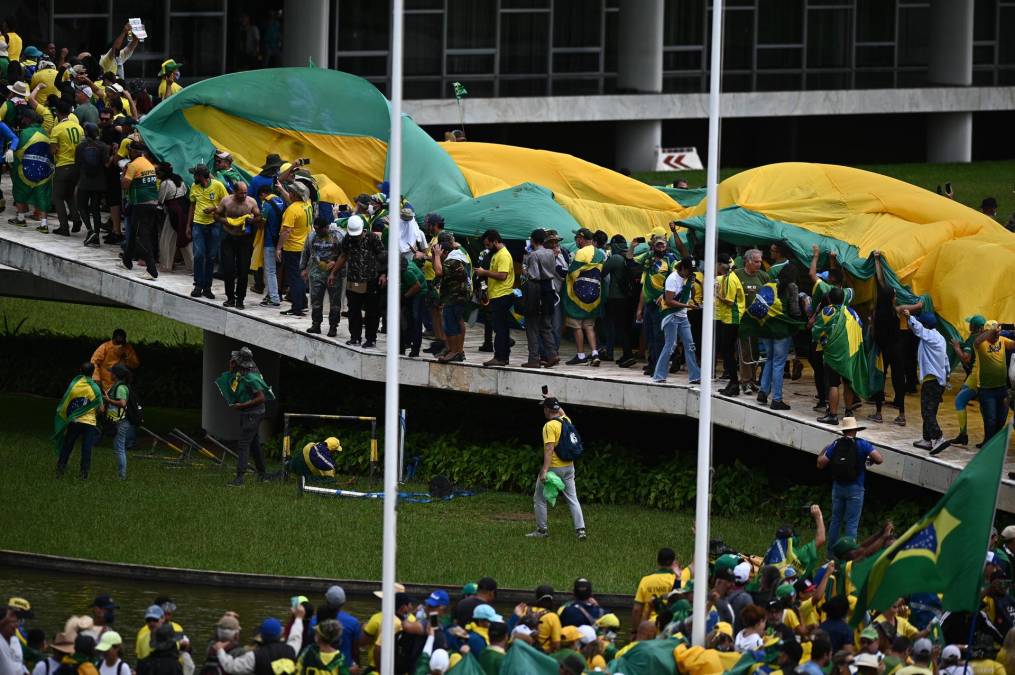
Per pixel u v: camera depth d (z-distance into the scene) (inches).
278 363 3137.3
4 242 3171.8
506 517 2704.2
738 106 5718.5
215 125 3287.4
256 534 2551.7
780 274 2615.7
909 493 2667.3
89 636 1715.1
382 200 2876.5
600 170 3486.7
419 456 2923.2
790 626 1893.5
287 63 5147.6
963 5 5944.9
